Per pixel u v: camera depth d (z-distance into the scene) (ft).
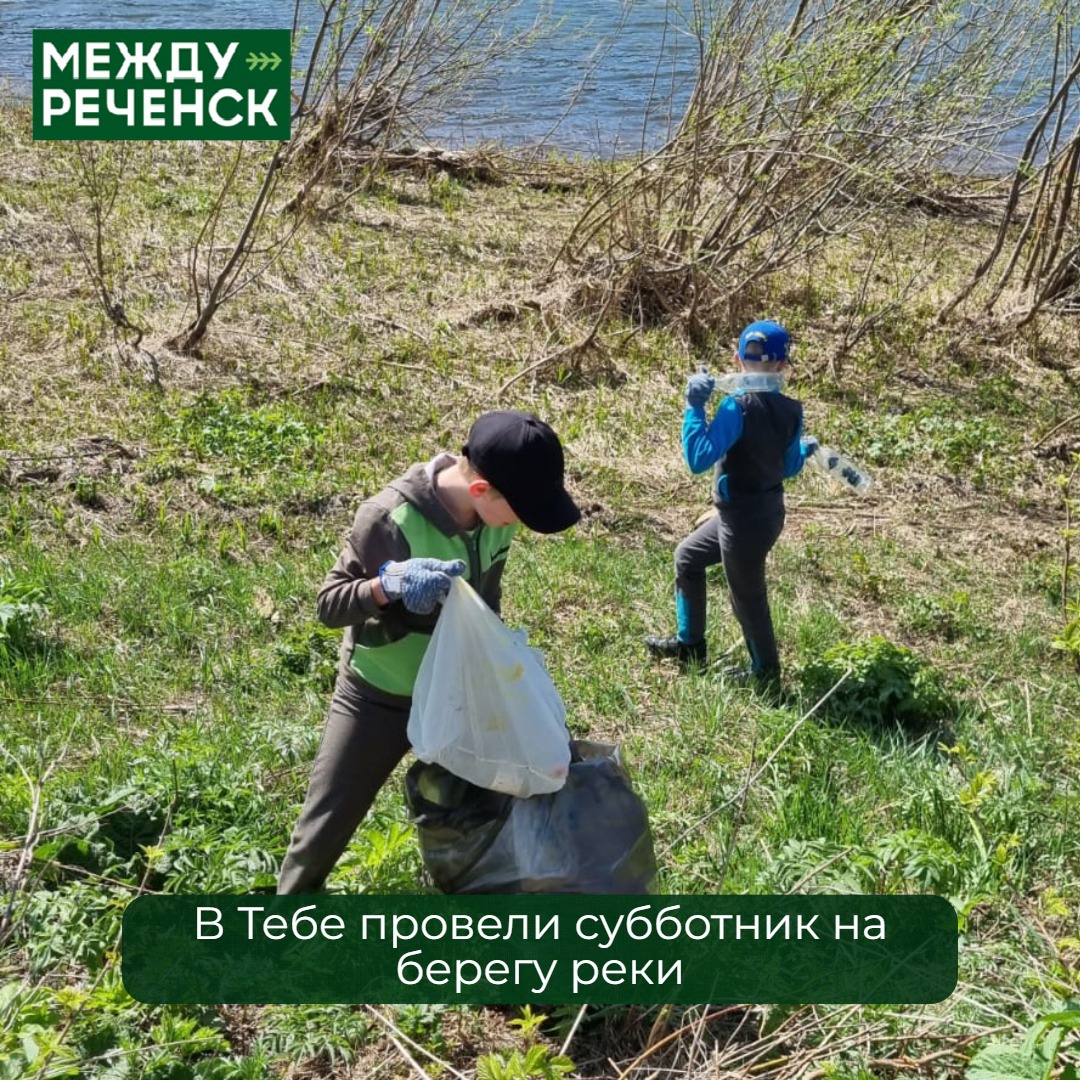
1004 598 25.84
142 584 21.81
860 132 34.96
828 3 37.68
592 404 32.68
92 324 32.63
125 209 40.88
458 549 12.07
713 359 36.01
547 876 12.71
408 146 50.96
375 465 28.04
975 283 39.99
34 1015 11.40
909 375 37.01
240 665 19.90
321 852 13.10
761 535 19.94
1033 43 37.47
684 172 38.52
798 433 20.02
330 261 38.96
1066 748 19.94
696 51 68.28
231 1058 12.24
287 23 74.49
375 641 12.41
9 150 45.19
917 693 20.48
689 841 16.10
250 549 24.11
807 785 17.61
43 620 20.36
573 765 13.05
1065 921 15.16
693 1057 12.23
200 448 27.17
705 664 21.68
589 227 44.47
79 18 76.18
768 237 43.96
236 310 34.71
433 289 38.14
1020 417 35.14
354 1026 12.46
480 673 12.14
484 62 48.47
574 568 24.56
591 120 61.16
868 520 28.78
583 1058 12.62
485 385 32.63
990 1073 10.59
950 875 14.62
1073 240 41.75
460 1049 12.65
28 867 13.83
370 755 12.78
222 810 15.46
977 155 51.72
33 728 17.48
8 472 25.25
